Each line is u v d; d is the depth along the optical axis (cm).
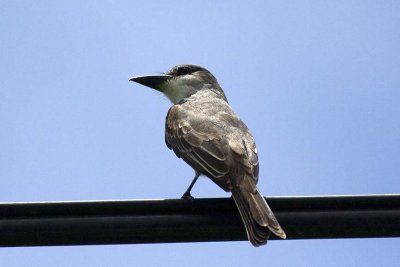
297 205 1009
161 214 1004
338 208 998
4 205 978
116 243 998
